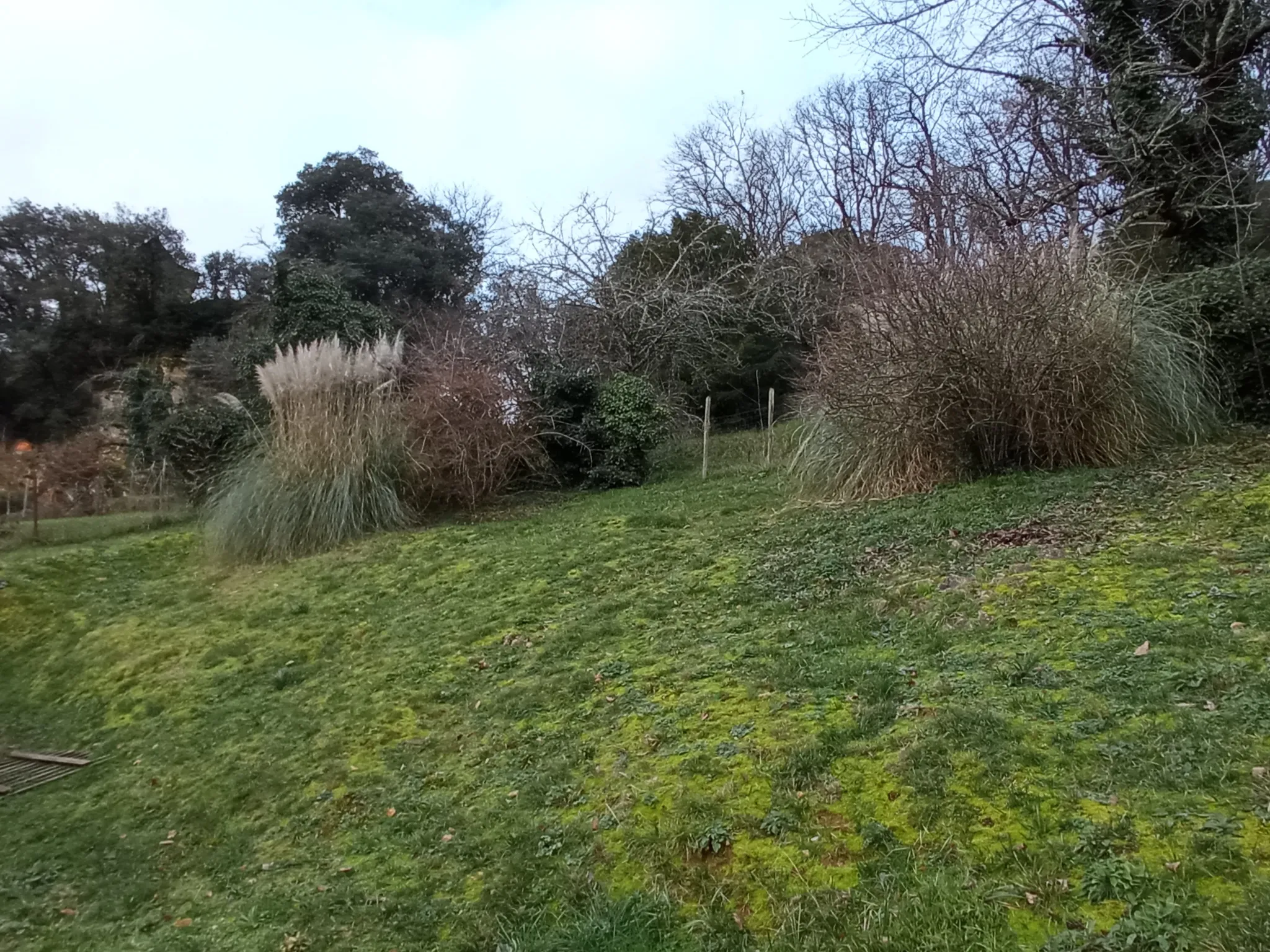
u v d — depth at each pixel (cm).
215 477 1178
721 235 2134
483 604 657
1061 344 654
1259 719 290
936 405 689
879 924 242
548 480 1187
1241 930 207
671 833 307
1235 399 781
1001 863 254
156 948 340
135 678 697
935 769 302
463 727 459
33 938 378
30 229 3416
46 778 563
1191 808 255
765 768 330
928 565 520
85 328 3300
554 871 310
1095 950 215
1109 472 632
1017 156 1391
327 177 3031
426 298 2967
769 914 263
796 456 831
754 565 601
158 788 505
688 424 1611
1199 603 389
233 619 768
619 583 633
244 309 3116
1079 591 431
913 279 696
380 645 626
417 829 372
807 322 1833
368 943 304
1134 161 943
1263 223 1021
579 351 1574
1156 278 876
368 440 984
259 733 536
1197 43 973
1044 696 335
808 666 414
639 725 400
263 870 383
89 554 1134
